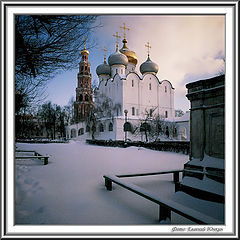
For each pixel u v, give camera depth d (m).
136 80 43.31
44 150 15.12
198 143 4.75
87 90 49.78
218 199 3.77
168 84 47.44
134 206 3.86
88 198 4.22
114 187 5.14
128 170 7.34
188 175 4.69
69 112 49.44
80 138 41.69
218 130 4.31
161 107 45.94
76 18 6.37
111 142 22.86
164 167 8.08
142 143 18.50
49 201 3.87
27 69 7.09
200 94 4.70
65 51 6.84
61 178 5.76
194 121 4.90
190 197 4.18
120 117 35.88
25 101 9.63
